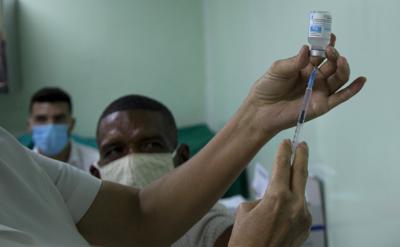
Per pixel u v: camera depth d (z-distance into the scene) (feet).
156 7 10.66
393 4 3.32
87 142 9.87
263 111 2.37
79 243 2.29
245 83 7.48
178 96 10.96
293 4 5.20
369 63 3.74
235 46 8.04
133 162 3.83
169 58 10.84
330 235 4.72
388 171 3.54
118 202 2.65
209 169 2.54
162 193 2.64
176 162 4.36
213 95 10.16
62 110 8.16
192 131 10.07
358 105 3.98
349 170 4.22
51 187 2.40
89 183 2.61
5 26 9.18
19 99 10.33
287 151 1.85
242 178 7.75
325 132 4.70
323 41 2.05
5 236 1.49
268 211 1.75
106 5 10.48
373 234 3.83
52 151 8.15
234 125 2.49
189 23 10.81
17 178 2.17
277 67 2.13
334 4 4.30
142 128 3.93
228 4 8.39
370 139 3.80
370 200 3.85
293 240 1.79
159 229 2.64
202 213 2.64
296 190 1.78
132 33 10.64
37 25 10.26
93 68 10.59
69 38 10.41
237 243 1.77
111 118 4.01
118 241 2.64
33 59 10.32
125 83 10.75
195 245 3.33
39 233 2.09
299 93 2.27
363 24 3.79
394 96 3.38
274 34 5.92
